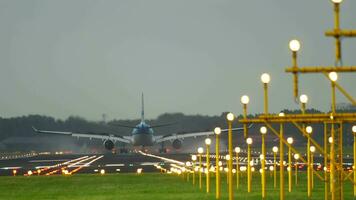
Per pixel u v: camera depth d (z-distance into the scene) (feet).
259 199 251.80
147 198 270.05
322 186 331.57
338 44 111.96
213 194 282.77
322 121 168.35
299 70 124.16
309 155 244.63
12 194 320.91
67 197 292.20
